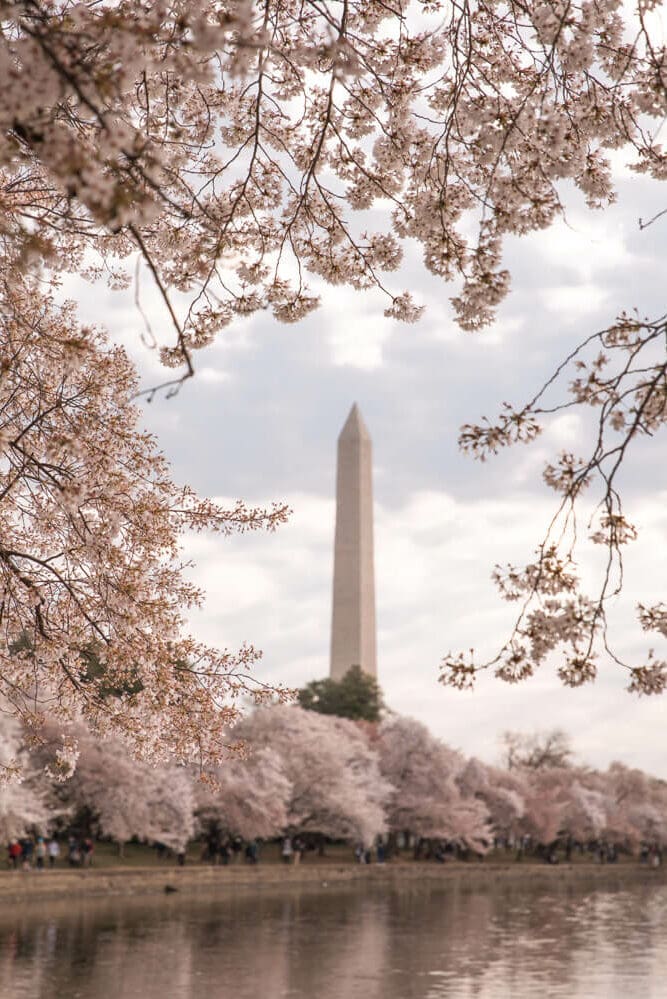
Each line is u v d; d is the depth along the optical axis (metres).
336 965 49.25
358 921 67.19
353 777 108.25
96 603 17.92
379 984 44.81
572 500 10.68
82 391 17.41
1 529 18.12
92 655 18.31
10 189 14.40
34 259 9.47
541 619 11.12
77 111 11.48
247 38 11.78
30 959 46.62
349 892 89.88
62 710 18.52
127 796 85.25
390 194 16.17
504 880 117.94
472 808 124.62
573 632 11.02
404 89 15.50
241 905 74.12
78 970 44.47
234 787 93.44
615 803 156.12
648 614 11.34
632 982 46.72
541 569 11.17
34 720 18.92
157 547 18.05
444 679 11.25
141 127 16.08
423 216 15.63
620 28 13.62
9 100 7.66
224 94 16.50
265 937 57.59
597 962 52.78
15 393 17.17
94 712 18.38
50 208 14.35
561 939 61.84
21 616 17.94
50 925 57.84
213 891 83.19
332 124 16.09
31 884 68.94
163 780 88.12
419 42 15.19
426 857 126.00
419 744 121.25
